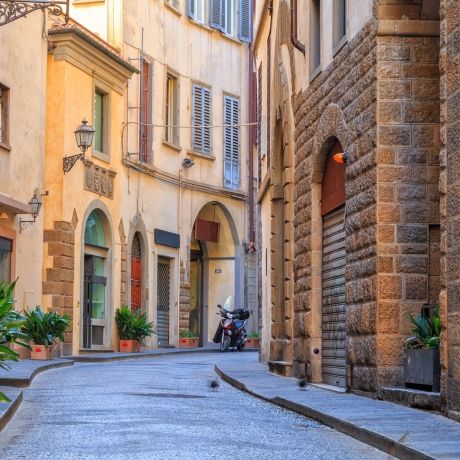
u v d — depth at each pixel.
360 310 16.17
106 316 36.91
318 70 19.67
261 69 32.09
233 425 12.59
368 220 15.88
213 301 50.28
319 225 20.22
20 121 29.02
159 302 43.19
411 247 15.47
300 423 13.11
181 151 44.69
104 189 36.59
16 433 11.62
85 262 35.75
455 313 12.58
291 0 22.55
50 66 33.50
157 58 42.41
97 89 36.44
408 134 15.55
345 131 17.31
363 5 16.48
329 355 19.56
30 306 29.84
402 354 15.34
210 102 47.28
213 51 47.69
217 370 25.66
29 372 20.95
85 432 11.58
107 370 24.75
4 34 27.72
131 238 39.12
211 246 50.28
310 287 20.33
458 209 12.58
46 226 32.97
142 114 40.53
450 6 12.91
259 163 32.78
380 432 10.86
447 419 12.35
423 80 15.61
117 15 39.06
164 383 20.14
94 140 36.22
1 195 26.64
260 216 32.59
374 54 15.73
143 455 9.76
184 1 45.25
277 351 24.88
